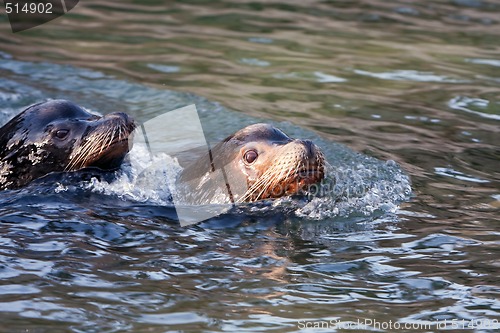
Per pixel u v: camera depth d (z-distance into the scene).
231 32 53.62
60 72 45.09
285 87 43.62
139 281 22.62
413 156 34.03
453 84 44.53
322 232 26.80
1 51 48.53
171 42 51.44
